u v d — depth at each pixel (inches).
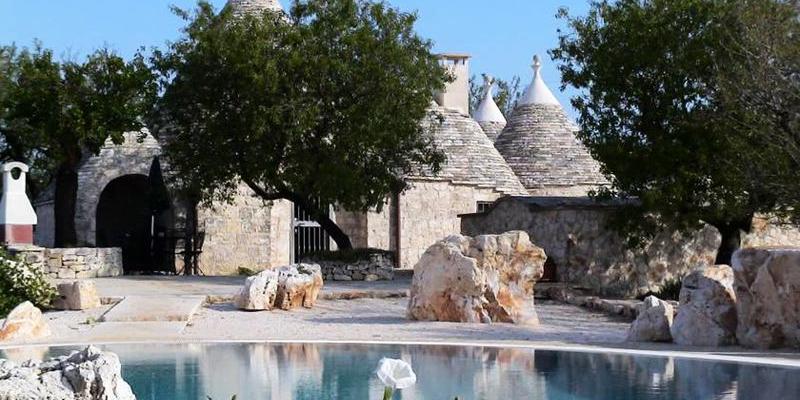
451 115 1624.0
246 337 657.6
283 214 1437.0
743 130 925.8
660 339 627.5
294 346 589.9
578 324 783.7
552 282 1081.4
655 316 631.2
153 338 650.2
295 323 754.8
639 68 1031.6
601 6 1079.6
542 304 955.3
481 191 1598.2
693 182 1010.1
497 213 1205.7
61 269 1079.6
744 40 944.3
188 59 1188.5
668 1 1026.7
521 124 1742.1
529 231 1139.3
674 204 995.3
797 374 462.9
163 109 1235.2
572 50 1080.2
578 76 1072.8
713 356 522.9
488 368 493.0
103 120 1210.0
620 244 1090.1
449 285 757.9
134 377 468.4
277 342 608.7
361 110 1154.0
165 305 795.4
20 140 1424.7
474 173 1584.6
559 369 488.1
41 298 821.9
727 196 981.8
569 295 969.5
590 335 687.7
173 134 1252.5
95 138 1193.4
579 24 1080.2
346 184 1151.0
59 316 786.2
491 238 761.6
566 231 1084.5
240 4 1469.0
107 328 704.4
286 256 1444.4
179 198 1315.2
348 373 478.6
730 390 419.5
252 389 432.8
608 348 567.5
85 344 608.1
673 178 1008.2
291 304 840.3
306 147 1175.6
